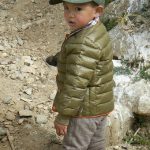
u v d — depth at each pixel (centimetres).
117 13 275
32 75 252
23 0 323
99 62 153
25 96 233
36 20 304
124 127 212
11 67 256
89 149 182
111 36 258
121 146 208
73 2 145
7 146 201
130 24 259
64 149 166
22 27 297
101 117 164
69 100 149
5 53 269
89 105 156
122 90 223
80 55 147
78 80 147
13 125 212
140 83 225
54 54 272
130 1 274
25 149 200
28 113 218
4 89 237
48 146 203
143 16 262
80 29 150
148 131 217
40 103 229
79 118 159
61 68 157
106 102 161
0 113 219
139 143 212
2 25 298
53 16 306
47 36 289
